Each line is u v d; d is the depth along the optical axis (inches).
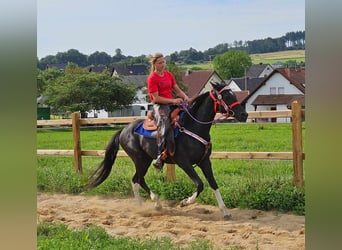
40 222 227.5
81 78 1557.6
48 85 1581.0
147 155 269.1
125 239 199.3
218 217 248.5
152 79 251.8
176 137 248.5
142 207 275.0
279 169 369.4
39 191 331.0
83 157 527.8
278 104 1321.4
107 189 318.3
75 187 326.6
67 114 1562.5
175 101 249.3
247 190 273.9
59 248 181.9
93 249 182.2
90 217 257.0
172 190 289.4
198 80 1316.4
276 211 253.0
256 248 183.0
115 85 1557.6
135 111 1595.7
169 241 192.5
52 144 752.3
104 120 338.3
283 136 714.8
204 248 183.6
